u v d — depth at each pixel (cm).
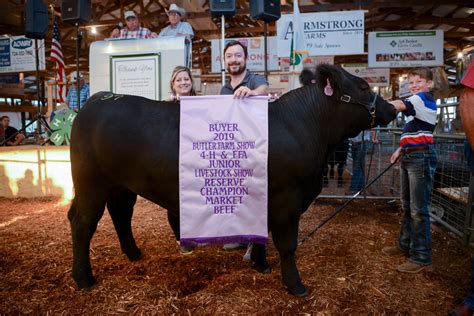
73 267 261
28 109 1312
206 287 263
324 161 253
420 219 295
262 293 254
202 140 235
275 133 235
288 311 233
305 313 232
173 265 302
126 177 245
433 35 918
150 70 511
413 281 279
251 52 991
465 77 211
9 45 998
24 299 246
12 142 817
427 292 263
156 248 342
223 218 239
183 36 512
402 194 324
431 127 289
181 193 237
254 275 282
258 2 360
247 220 239
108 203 290
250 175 234
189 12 1062
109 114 243
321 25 789
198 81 923
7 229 400
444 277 287
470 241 356
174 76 331
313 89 253
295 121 243
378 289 264
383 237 380
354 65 1220
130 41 516
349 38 790
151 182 242
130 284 266
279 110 249
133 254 307
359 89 247
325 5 978
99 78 525
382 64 940
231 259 317
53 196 567
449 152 445
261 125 233
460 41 1387
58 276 279
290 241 244
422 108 281
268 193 236
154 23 1312
